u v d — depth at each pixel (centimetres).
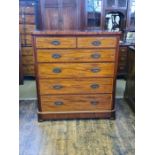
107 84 241
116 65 234
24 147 201
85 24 380
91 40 221
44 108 247
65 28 378
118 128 236
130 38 411
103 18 388
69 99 245
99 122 249
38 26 378
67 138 216
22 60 396
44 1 363
